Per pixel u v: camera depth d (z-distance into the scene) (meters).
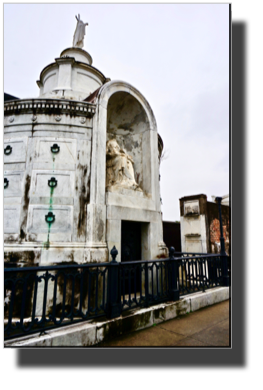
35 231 4.79
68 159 5.29
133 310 3.99
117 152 6.51
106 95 5.92
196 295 5.20
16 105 5.45
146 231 6.32
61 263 4.56
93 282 4.55
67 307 4.36
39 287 4.32
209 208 13.20
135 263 4.13
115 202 5.52
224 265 6.44
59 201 5.02
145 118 7.27
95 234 4.88
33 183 5.05
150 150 7.04
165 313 4.26
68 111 5.52
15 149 5.30
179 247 15.56
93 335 3.25
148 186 6.89
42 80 9.15
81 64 8.16
